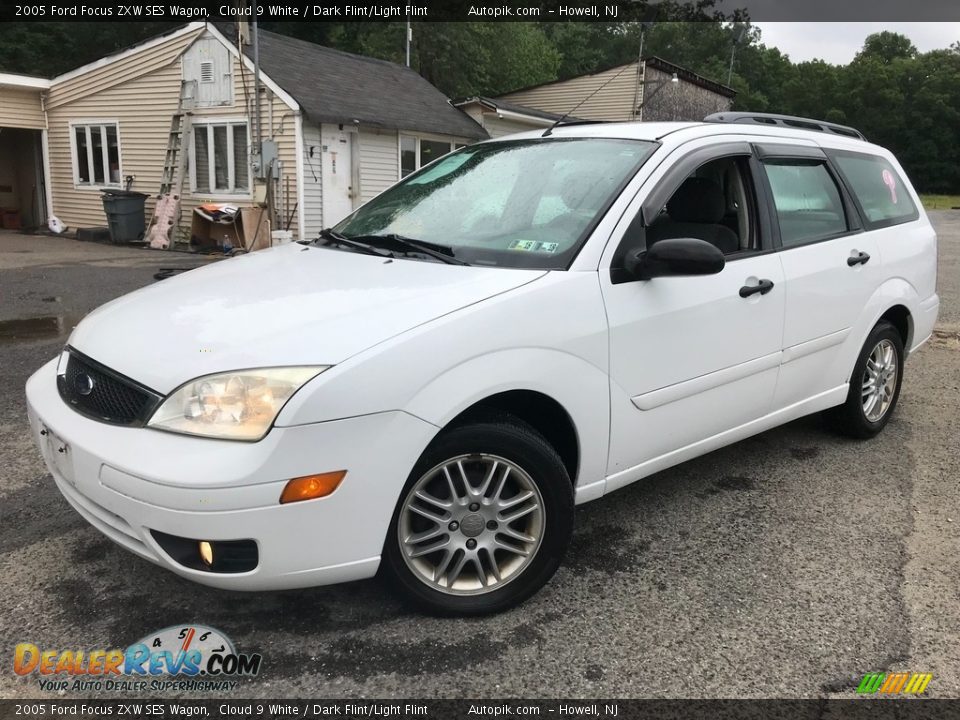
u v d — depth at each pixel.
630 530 3.30
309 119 13.63
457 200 3.36
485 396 2.40
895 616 2.70
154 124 15.67
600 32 48.28
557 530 2.65
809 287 3.61
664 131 3.32
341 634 2.51
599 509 3.51
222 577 2.20
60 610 2.61
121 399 2.33
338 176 14.70
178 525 2.13
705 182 3.44
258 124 13.71
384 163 15.61
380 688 2.28
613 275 2.78
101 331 2.64
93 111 16.50
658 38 57.34
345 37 31.41
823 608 2.74
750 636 2.56
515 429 2.53
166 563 2.23
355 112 14.62
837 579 2.93
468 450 2.46
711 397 3.21
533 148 3.50
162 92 15.41
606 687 2.31
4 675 2.30
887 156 4.69
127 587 2.75
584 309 2.66
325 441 2.16
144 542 2.23
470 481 2.56
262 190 13.66
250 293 2.71
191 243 14.44
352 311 2.43
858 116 68.81
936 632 2.62
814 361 3.77
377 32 31.17
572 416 2.65
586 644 2.50
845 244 3.92
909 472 4.00
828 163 4.02
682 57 58.97
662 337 2.92
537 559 2.64
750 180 3.47
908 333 4.55
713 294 3.11
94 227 17.05
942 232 20.39
